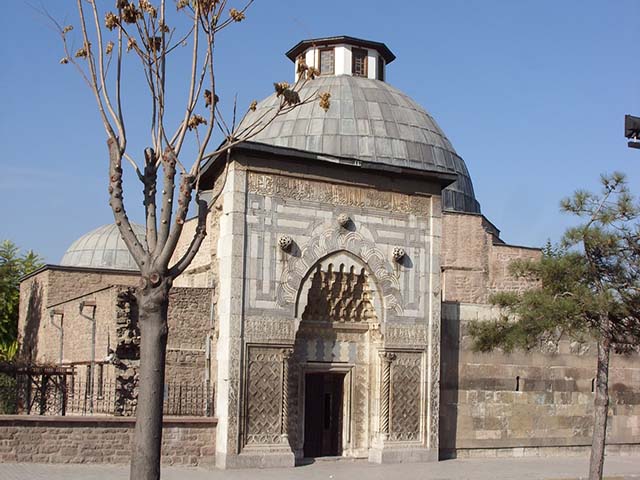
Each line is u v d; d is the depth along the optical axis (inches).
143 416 593.3
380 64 1676.9
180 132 623.5
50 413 1321.4
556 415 1274.6
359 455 1140.5
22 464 932.0
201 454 1033.5
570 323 944.9
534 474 1055.6
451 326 1214.3
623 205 961.5
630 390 1352.1
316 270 1106.1
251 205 1066.7
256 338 1051.3
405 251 1171.3
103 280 1723.7
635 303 946.1
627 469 1156.5
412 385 1159.0
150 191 627.8
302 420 1107.3
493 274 1449.3
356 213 1139.3
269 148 1066.7
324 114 1503.4
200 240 627.8
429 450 1155.9
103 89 627.8
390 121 1518.2
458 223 1449.3
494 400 1230.3
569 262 953.5
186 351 1127.0
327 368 1133.1
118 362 1121.4
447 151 1573.6
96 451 974.4
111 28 620.7
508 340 975.6
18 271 2369.6
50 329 1605.6
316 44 1646.2
